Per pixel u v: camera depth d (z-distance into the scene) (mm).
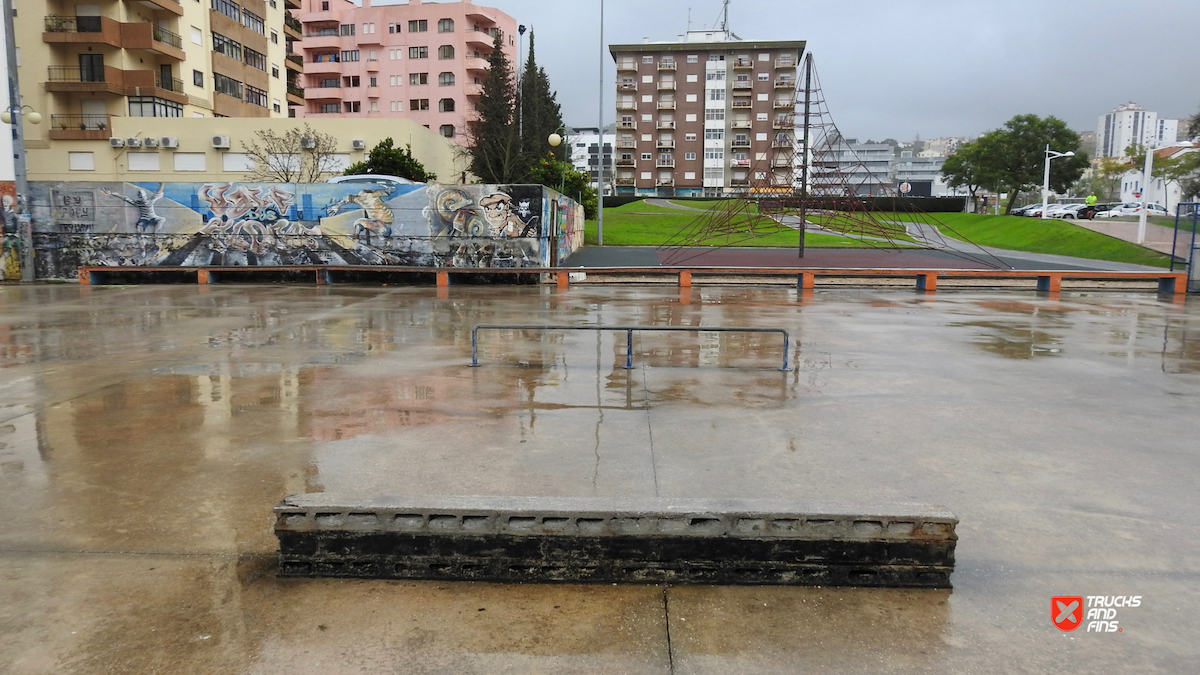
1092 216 52281
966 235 44500
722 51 94375
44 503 4750
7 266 22734
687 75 95375
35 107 41781
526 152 53188
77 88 41000
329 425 6574
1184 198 54719
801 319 13992
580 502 3951
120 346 10680
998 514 4641
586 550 3820
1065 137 64188
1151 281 21125
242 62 51875
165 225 23047
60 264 23078
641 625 3418
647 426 6590
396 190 22984
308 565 3857
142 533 4305
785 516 3799
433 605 3584
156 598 3596
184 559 3998
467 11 79562
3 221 22594
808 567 3805
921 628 3402
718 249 30641
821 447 5992
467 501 3941
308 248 23250
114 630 3312
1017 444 6117
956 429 6555
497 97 54688
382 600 3627
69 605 3514
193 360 9617
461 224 22969
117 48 42062
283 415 6914
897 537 3775
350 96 81875
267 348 10539
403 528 3824
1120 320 14422
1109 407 7402
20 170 21969
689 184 96875
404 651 3186
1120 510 4723
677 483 5117
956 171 73312
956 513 4652
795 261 26266
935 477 5293
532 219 22828
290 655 3145
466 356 9977
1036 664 3125
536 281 21859
